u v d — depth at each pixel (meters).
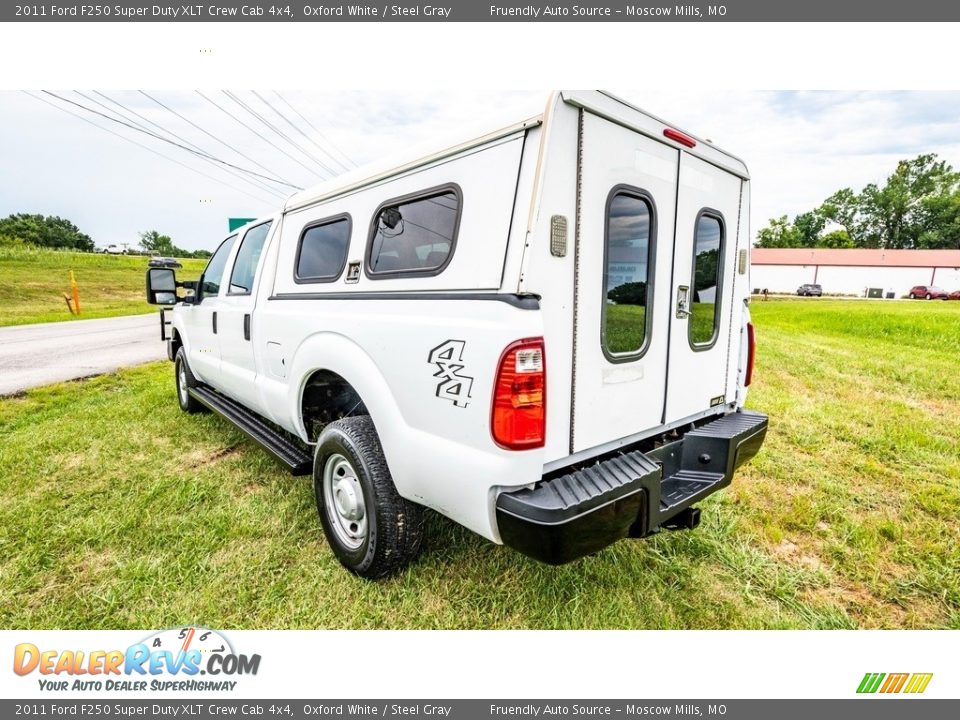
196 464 3.92
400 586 2.50
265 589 2.49
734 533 2.98
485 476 1.83
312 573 2.61
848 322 14.25
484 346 1.82
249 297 3.59
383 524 2.36
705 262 2.73
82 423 4.90
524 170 1.83
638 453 2.28
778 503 3.34
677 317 2.54
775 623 2.32
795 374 7.27
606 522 1.90
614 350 2.21
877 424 4.93
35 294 20.94
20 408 5.39
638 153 2.19
